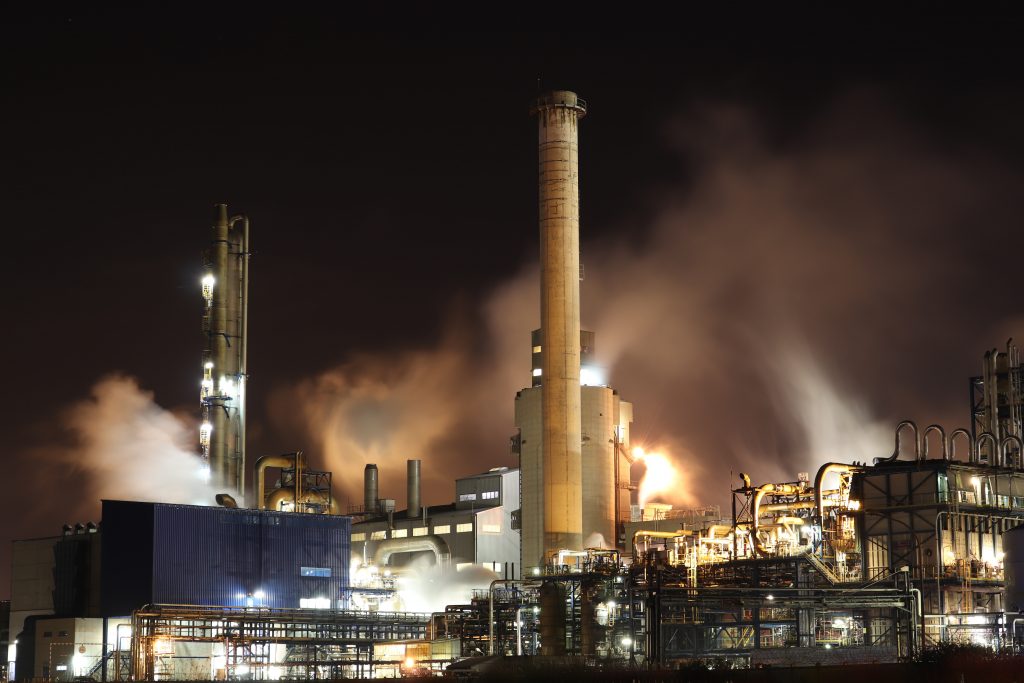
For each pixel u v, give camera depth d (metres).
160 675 98.75
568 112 123.50
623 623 94.81
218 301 141.00
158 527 111.62
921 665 72.75
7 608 137.38
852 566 94.94
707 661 85.56
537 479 135.12
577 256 122.06
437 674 90.50
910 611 82.94
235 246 143.75
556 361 120.00
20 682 101.69
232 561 115.75
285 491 132.50
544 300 121.31
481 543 146.88
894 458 96.75
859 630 90.12
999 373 111.25
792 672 71.62
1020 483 99.38
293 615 107.38
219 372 139.38
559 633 97.69
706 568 94.81
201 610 110.81
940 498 92.94
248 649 102.00
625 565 108.19
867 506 95.81
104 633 108.12
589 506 131.50
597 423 133.50
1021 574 85.94
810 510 100.31
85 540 114.75
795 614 89.12
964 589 88.69
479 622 105.38
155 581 109.94
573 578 100.19
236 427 139.88
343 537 125.38
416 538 147.88
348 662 99.88
